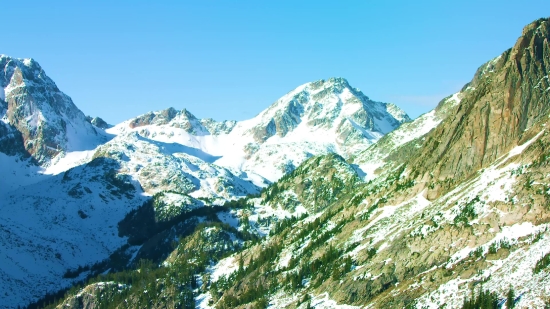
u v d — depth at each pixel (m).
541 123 181.88
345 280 178.75
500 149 194.25
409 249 170.75
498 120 198.88
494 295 128.62
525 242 141.75
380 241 191.00
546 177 154.12
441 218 173.12
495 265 140.38
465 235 158.25
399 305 147.12
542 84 198.00
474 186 178.50
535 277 126.56
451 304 134.62
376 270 173.00
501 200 157.88
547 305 117.12
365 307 160.25
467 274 142.38
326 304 175.50
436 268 155.38
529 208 149.50
